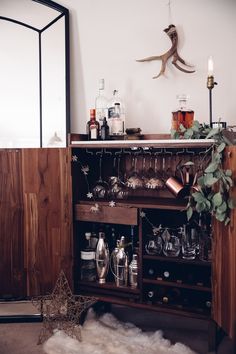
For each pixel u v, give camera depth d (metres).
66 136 2.36
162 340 1.87
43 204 2.10
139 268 1.96
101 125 2.25
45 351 1.79
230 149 1.58
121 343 1.84
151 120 2.28
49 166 2.09
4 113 2.42
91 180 2.29
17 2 2.41
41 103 2.40
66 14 2.36
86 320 2.09
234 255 1.55
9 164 2.13
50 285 2.11
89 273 2.20
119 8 2.31
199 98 2.18
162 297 2.01
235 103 2.12
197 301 1.97
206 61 2.16
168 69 2.23
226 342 1.90
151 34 2.26
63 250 2.09
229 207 1.56
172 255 1.99
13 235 2.14
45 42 2.39
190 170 2.14
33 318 2.12
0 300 2.28
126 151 2.25
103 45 2.36
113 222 1.98
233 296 1.57
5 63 2.41
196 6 2.17
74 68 2.41
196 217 2.09
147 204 1.91
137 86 2.30
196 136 1.84
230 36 2.12
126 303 1.97
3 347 1.84
